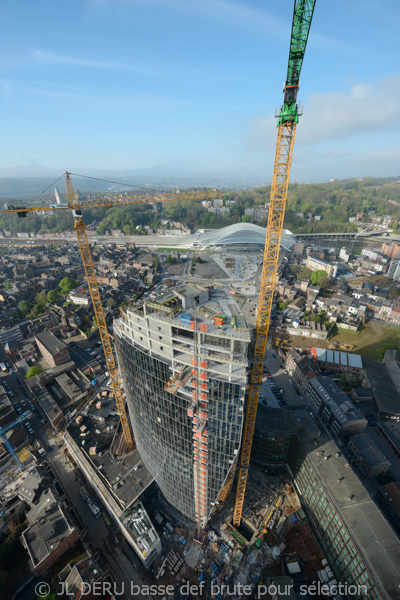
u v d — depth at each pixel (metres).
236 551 124.56
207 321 91.06
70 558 119.56
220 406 91.12
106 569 120.62
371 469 145.25
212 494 113.56
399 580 92.81
